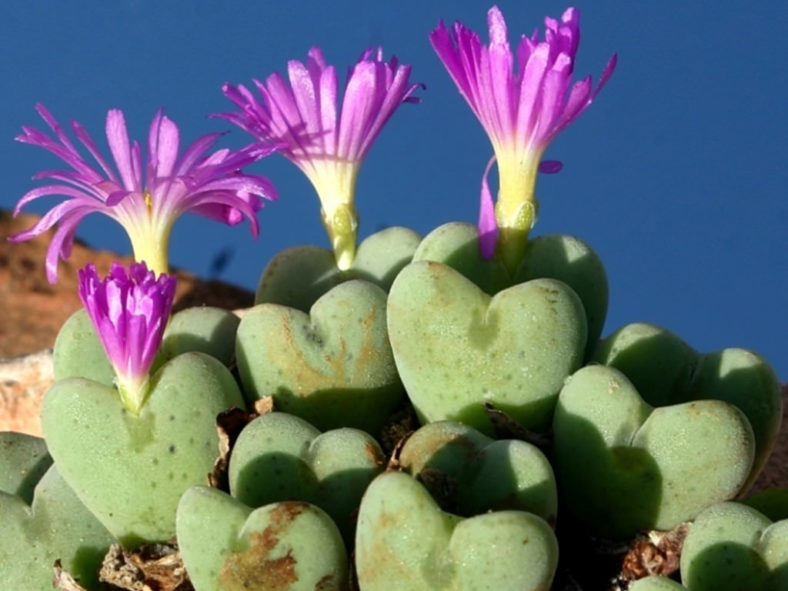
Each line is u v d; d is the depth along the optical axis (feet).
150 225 1.05
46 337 2.11
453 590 0.92
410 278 0.99
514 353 0.99
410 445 0.96
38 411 1.24
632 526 0.98
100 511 1.00
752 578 0.95
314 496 0.97
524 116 1.02
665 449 0.97
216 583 0.95
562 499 0.99
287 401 1.01
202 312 1.06
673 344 1.02
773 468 1.16
